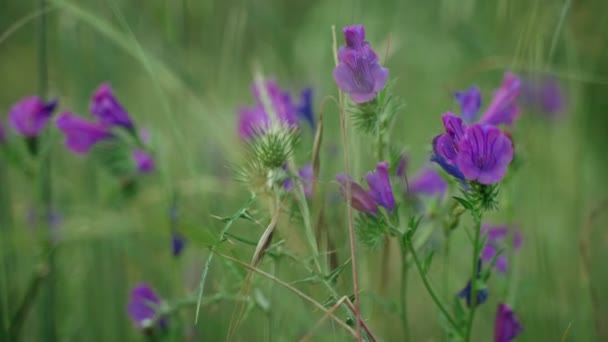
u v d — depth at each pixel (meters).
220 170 1.39
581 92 1.45
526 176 1.35
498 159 1.09
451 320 1.13
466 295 1.15
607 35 1.42
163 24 1.45
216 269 1.26
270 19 1.61
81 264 1.38
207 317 1.28
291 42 1.60
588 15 1.41
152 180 1.35
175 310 1.24
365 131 1.13
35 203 1.35
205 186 1.29
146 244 1.38
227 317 1.28
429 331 1.39
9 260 1.34
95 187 1.40
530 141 1.35
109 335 1.38
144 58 1.27
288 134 1.13
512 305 1.21
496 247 1.21
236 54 1.50
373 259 1.30
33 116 1.30
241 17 1.48
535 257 1.35
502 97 1.18
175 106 1.45
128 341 1.37
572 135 1.50
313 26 1.78
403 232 1.13
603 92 1.45
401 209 1.18
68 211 1.35
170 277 1.36
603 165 1.61
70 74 1.45
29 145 1.31
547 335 1.29
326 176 1.24
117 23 1.43
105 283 1.38
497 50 1.41
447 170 1.11
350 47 1.12
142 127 1.43
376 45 1.46
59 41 1.45
